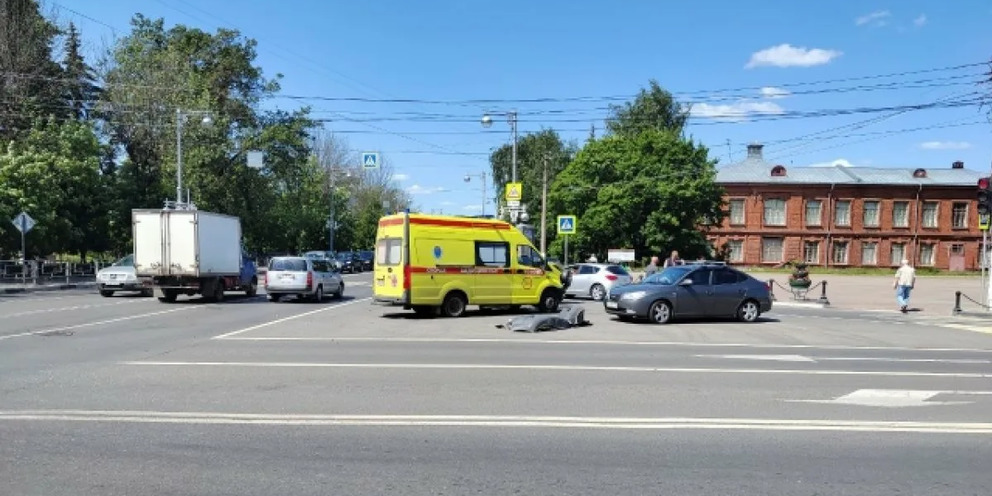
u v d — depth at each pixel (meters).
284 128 46.00
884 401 8.14
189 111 39.16
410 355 11.46
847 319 20.48
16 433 6.31
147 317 17.92
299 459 5.63
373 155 30.61
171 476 5.18
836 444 6.25
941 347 13.96
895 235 65.19
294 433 6.41
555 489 4.98
